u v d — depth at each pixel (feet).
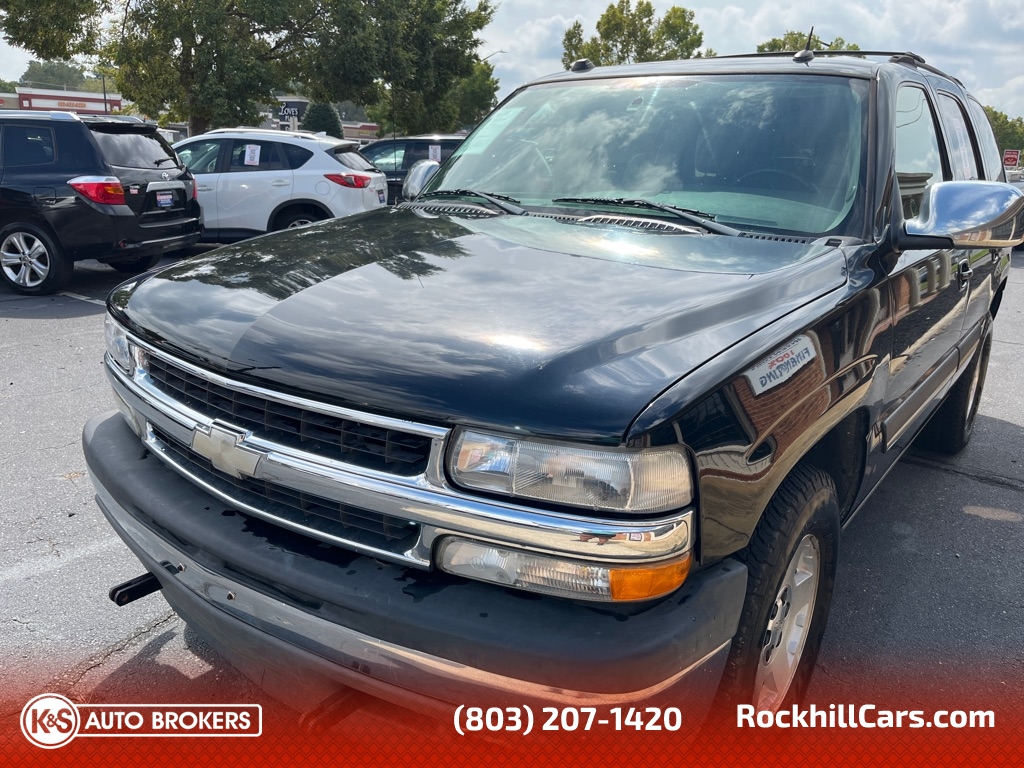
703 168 9.55
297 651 5.98
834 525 7.68
